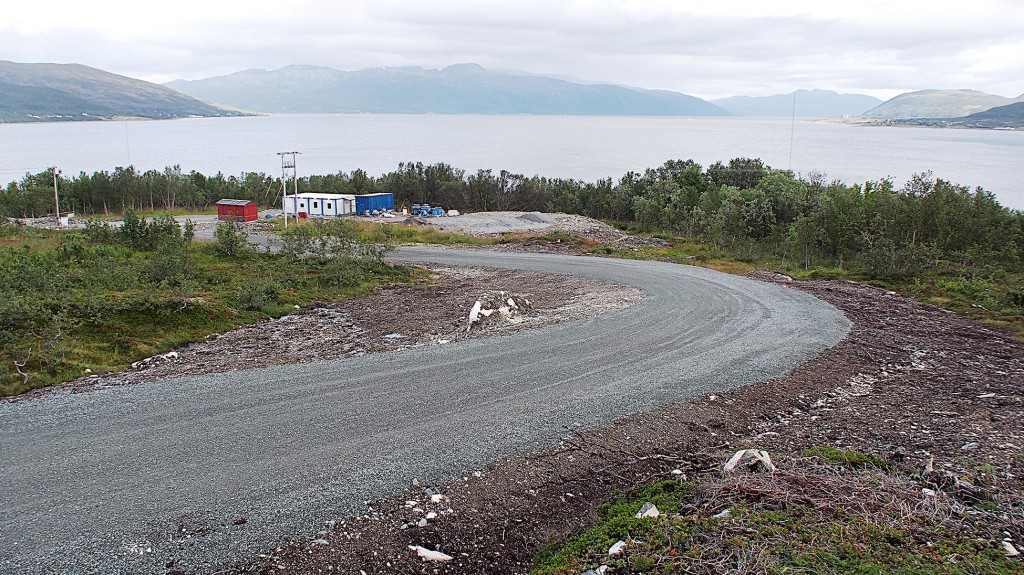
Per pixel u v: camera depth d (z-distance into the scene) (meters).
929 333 16.36
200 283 21.25
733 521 6.75
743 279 25.00
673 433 9.94
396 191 82.56
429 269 28.66
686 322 17.27
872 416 10.48
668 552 6.33
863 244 32.06
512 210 81.88
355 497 7.85
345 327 17.77
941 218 33.16
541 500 7.94
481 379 12.30
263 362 13.91
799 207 50.22
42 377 12.23
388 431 9.79
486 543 7.06
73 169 159.50
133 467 8.49
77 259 23.66
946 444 9.04
